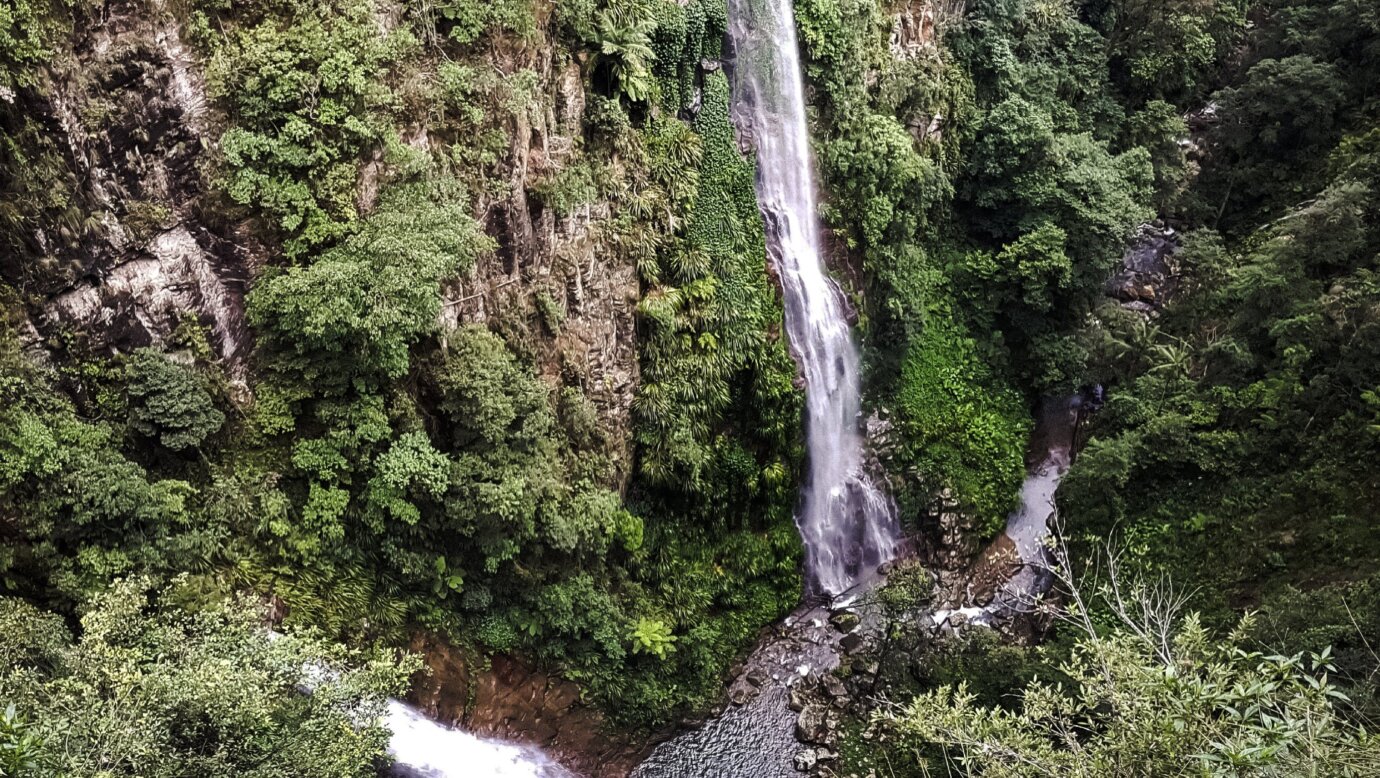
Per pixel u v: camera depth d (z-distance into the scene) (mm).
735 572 27469
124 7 16562
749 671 26469
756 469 27875
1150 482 30688
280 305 18203
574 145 23547
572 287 23531
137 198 17281
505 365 20984
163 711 12711
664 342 25703
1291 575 27016
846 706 25203
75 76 16250
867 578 30328
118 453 17172
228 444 18734
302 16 18250
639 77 24078
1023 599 29844
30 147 16000
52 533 16328
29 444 15930
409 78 19562
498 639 21516
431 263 18500
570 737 22938
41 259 16375
